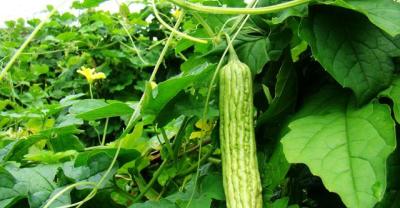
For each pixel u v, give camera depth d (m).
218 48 0.94
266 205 0.83
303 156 0.74
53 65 3.26
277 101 0.91
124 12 1.27
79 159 0.90
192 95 0.92
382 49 0.84
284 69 0.92
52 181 0.94
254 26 0.97
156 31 3.05
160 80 3.05
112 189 0.99
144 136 1.29
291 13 0.84
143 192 1.01
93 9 3.02
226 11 0.85
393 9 0.82
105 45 2.90
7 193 0.87
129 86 3.03
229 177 0.79
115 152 0.93
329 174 0.70
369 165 0.69
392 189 0.83
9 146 1.12
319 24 0.84
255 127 0.94
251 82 0.84
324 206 1.04
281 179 0.84
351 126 0.77
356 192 0.67
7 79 2.31
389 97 0.79
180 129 1.00
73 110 0.95
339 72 0.81
